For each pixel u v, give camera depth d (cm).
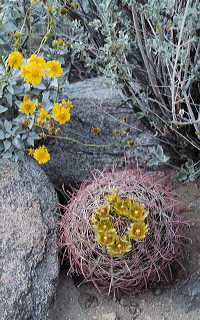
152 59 133
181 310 120
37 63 115
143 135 150
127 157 151
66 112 124
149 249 111
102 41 150
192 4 127
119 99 151
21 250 115
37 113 130
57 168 153
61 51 135
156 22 127
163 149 152
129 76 136
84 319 120
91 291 125
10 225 118
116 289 125
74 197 124
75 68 185
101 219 107
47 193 130
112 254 105
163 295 125
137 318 121
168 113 141
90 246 109
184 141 145
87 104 150
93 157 152
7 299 107
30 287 112
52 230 122
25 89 132
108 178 120
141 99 145
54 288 116
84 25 150
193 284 123
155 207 112
